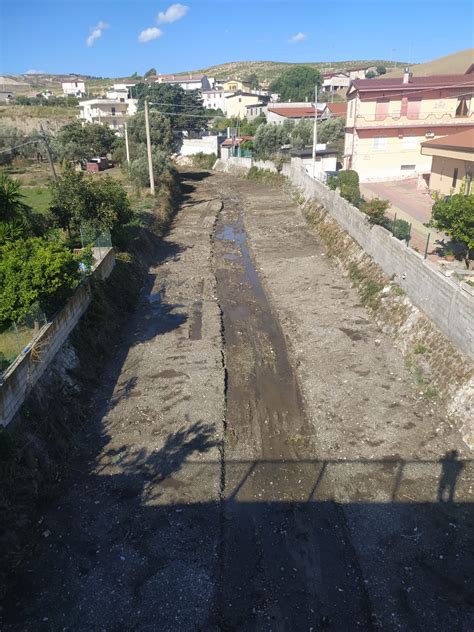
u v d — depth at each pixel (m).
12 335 16.06
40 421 14.59
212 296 27.17
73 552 11.91
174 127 94.50
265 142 67.62
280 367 20.03
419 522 12.57
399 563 11.55
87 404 17.27
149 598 10.84
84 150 64.75
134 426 16.30
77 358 18.34
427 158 46.88
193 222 43.78
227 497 13.64
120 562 11.66
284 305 25.73
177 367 19.73
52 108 98.25
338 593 10.98
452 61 130.38
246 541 12.30
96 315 21.08
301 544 12.20
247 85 155.38
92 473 14.36
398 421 16.08
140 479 14.14
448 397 16.36
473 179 29.25
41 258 17.11
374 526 12.55
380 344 20.66
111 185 29.92
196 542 12.19
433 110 45.44
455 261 22.80
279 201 50.91
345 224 32.81
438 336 18.41
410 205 34.62
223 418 16.73
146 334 22.69
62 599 10.81
